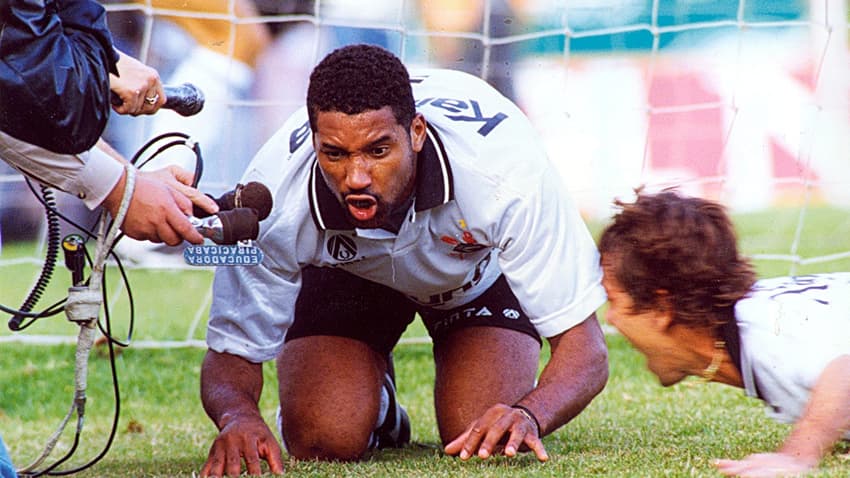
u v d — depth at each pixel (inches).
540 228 432.5
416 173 425.4
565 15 953.5
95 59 363.6
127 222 389.1
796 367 406.9
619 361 739.4
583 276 438.0
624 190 1164.5
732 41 1254.3
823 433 395.5
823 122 1216.8
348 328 515.8
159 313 920.3
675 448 462.9
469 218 435.5
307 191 435.8
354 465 464.1
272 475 428.8
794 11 1251.2
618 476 389.1
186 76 1067.3
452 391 505.7
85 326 414.0
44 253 1043.3
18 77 342.3
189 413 670.5
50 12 350.9
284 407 500.4
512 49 1207.6
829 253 1014.4
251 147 1064.8
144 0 1050.1
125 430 621.9
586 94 1243.2
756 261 933.2
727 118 1240.2
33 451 559.5
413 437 573.3
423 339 820.0
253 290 463.8
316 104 384.5
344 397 493.7
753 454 415.2
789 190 1198.9
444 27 1160.2
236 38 1087.0
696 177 1193.4
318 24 892.6
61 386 734.5
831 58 1237.7
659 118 1250.0
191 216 395.9
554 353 443.2
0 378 744.3
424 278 474.0
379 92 382.6
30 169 372.2
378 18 1133.1
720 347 430.6
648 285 430.3
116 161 385.4
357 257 454.9
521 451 469.1
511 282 442.9
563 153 1222.3
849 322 410.0
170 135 421.7
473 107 450.6
